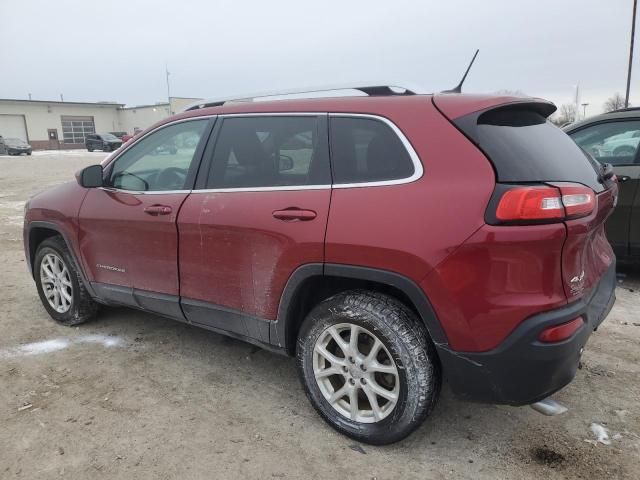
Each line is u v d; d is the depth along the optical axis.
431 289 2.31
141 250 3.52
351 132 2.67
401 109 2.56
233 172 3.09
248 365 3.64
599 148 5.18
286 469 2.54
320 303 2.74
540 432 2.81
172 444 2.74
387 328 2.47
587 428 2.83
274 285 2.83
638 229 4.87
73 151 51.31
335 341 2.77
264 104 3.06
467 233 2.22
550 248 2.18
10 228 9.06
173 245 3.31
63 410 3.06
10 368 3.60
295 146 2.84
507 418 2.94
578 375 3.40
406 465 2.56
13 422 2.94
